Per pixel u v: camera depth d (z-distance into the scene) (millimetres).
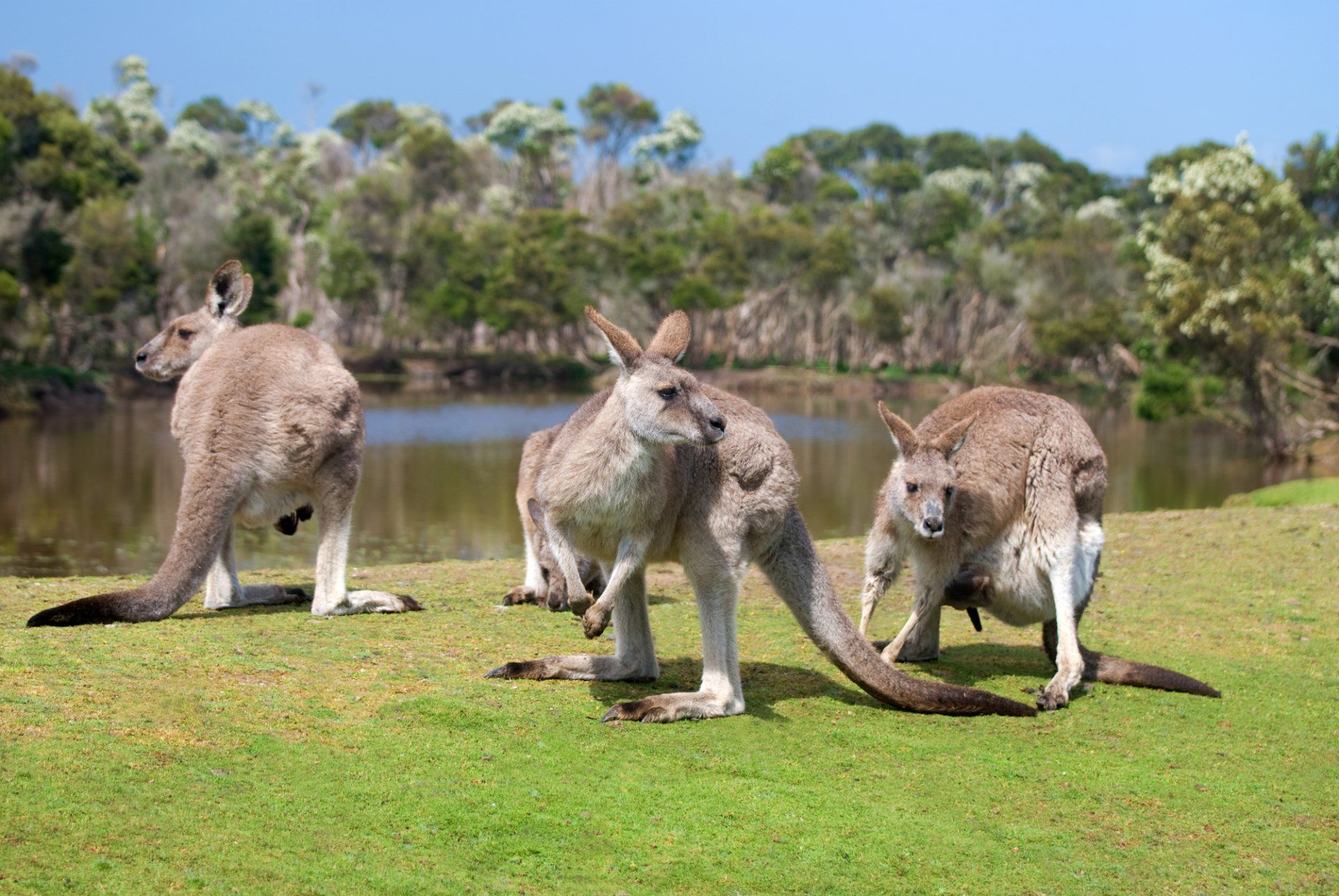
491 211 94062
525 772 5012
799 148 122688
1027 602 7078
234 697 5406
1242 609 9172
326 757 4898
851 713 6199
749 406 6121
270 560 16016
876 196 111562
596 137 113750
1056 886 4551
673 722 5758
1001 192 115938
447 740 5227
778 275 77250
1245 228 37469
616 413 5488
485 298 70750
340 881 4023
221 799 4430
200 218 62469
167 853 4023
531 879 4211
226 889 3867
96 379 47812
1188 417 46469
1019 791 5367
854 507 23125
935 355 79250
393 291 78750
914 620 7199
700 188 95250
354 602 7531
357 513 21266
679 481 5758
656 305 73250
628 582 6270
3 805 4156
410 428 39750
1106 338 64938
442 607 8047
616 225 80250
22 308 44500
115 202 53438
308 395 7137
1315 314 38688
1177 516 13562
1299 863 4891
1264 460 36062
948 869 4594
